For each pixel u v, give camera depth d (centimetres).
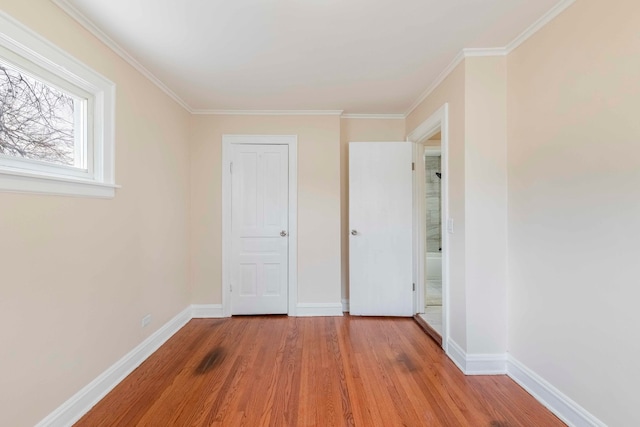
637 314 129
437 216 586
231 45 201
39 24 146
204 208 328
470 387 196
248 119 329
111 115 195
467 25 182
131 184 218
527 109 190
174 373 213
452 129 231
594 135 147
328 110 329
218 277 329
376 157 331
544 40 176
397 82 260
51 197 152
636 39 129
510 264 207
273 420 166
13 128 141
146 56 214
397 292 329
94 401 179
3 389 130
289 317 328
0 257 129
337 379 205
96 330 183
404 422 164
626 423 133
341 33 188
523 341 195
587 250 151
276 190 333
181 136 303
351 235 331
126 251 213
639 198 129
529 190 189
